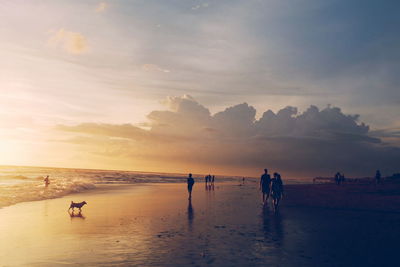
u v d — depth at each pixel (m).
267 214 16.02
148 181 82.44
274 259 7.54
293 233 10.87
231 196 29.38
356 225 12.60
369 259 7.53
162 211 17.08
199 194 32.12
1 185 37.84
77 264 7.06
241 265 7.05
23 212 16.22
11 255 7.81
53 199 24.14
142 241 9.50
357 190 26.34
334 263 7.18
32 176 78.94
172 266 6.95
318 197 22.62
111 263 7.15
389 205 18.25
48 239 9.72
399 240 9.74
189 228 11.82
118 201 22.95
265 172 21.02
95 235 10.39
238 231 11.22
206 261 7.36
